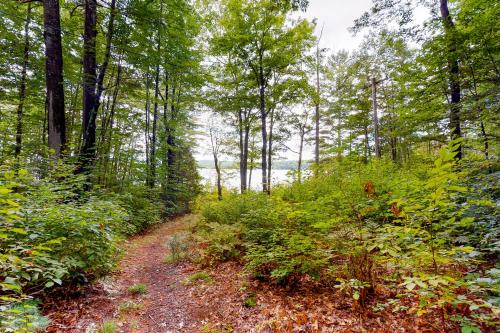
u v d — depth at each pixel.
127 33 9.80
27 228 3.29
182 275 5.73
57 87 7.36
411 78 8.91
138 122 16.23
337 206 4.39
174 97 18.86
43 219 3.59
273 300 3.95
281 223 5.02
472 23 7.27
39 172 6.90
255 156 22.16
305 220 4.59
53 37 7.33
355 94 18.36
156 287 5.16
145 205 13.06
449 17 8.15
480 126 8.48
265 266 4.81
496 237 3.57
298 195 7.22
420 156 10.54
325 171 7.71
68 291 3.96
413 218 2.91
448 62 7.79
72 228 3.83
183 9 10.73
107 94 14.12
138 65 10.78
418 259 2.74
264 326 3.31
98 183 12.78
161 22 10.03
